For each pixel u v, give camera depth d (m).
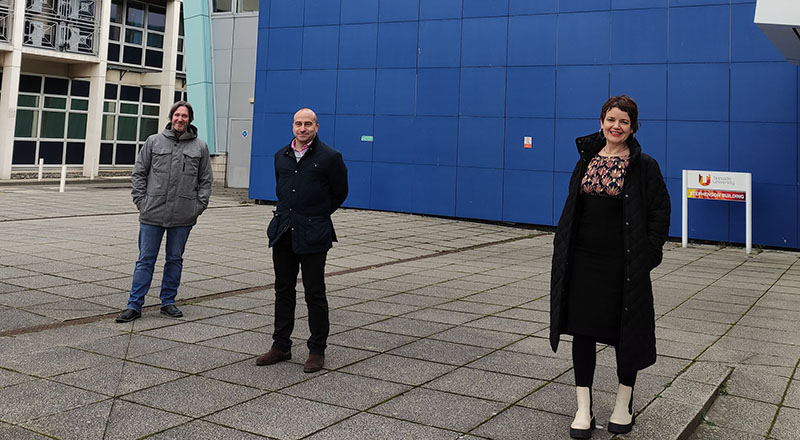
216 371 4.26
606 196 3.38
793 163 12.11
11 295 6.27
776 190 12.23
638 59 13.40
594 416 3.62
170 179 5.71
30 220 11.97
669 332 5.75
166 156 5.73
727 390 4.28
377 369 4.41
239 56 21.52
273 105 17.41
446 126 15.41
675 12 13.06
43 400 3.60
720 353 5.07
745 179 11.80
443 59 15.41
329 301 6.70
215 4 21.81
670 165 13.11
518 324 5.84
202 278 7.64
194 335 5.15
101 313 5.77
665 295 7.53
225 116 21.84
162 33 29.11
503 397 3.91
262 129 17.53
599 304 3.35
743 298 7.38
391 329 5.55
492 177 14.92
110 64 26.66
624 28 13.53
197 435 3.21
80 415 3.40
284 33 17.27
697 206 12.83
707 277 8.93
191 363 4.41
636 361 3.26
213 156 21.94
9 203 14.62
